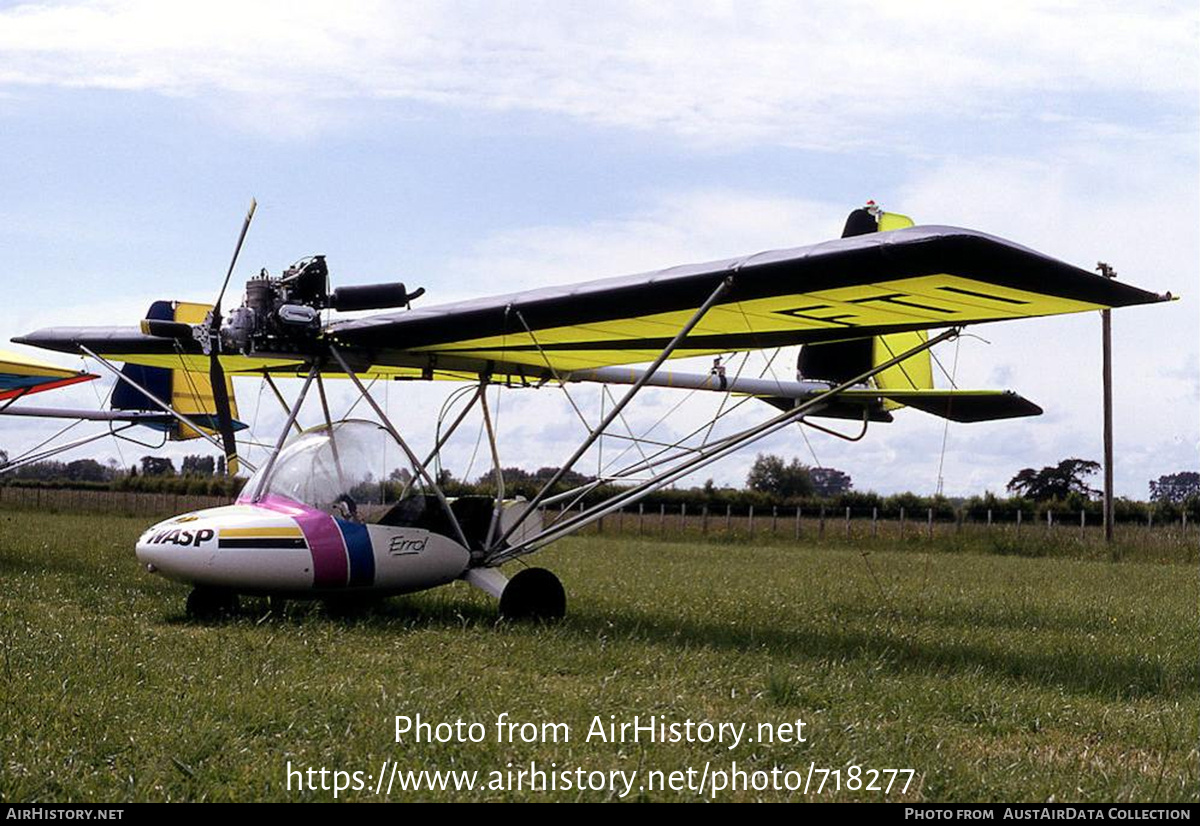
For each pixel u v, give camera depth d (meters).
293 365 12.98
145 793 4.70
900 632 10.13
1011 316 8.92
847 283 8.11
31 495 43.72
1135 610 12.78
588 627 9.84
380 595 10.38
